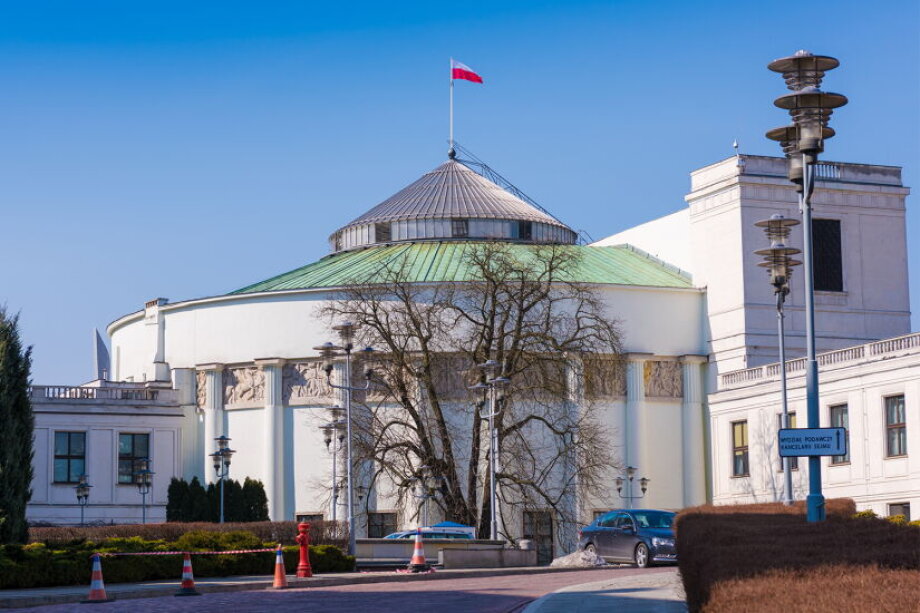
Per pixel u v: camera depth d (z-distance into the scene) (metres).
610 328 83.88
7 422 42.59
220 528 62.16
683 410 97.69
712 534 24.97
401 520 93.06
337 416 78.69
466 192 112.50
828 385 75.81
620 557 56.31
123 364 112.81
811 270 29.52
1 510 42.22
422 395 87.06
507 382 68.44
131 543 45.44
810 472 28.78
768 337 94.06
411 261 102.75
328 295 97.19
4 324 43.78
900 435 70.38
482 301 90.50
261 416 98.50
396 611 30.14
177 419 100.81
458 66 120.75
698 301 98.88
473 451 79.69
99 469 98.56
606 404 95.00
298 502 96.75
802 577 18.59
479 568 55.78
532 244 107.75
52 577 40.59
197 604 33.28
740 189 94.88
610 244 114.62
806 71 30.94
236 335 99.69
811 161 30.02
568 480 90.38
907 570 18.97
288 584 42.12
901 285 96.88
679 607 28.92
